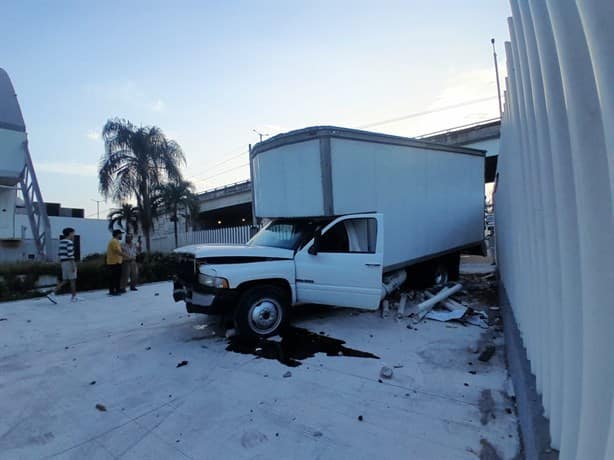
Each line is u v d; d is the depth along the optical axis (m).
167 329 6.21
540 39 2.13
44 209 15.82
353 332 5.71
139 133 20.05
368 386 3.88
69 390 3.98
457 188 9.01
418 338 5.40
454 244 8.89
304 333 5.68
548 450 2.27
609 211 1.55
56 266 11.26
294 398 3.65
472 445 2.82
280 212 6.38
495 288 9.02
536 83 2.45
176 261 5.98
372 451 2.79
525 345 3.86
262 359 4.70
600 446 1.60
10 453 2.90
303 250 5.81
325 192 5.73
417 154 7.64
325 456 2.74
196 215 22.78
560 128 2.01
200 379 4.16
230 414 3.39
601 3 1.31
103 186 19.88
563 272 2.00
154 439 3.04
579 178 1.68
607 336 1.57
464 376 4.07
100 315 7.38
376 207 6.57
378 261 5.91
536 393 2.95
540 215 2.76
